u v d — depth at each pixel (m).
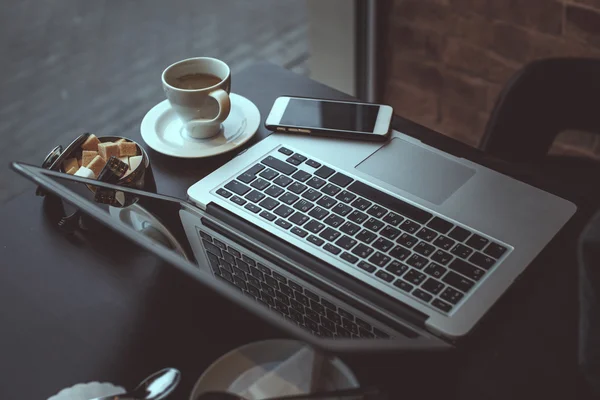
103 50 2.33
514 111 1.10
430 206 0.82
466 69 1.59
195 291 0.69
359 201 0.83
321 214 0.81
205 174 0.91
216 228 0.79
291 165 0.89
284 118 0.95
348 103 0.97
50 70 2.28
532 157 1.14
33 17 2.49
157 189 0.89
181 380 0.63
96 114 2.09
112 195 0.77
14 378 0.69
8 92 2.20
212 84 0.96
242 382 0.59
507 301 0.72
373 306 0.71
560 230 0.78
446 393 0.64
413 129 0.95
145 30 2.41
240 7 2.48
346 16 1.68
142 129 0.97
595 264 0.67
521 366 0.66
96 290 0.76
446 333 0.68
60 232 0.84
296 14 2.42
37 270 0.80
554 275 0.74
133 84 2.19
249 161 0.90
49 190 0.81
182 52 2.30
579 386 0.65
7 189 1.88
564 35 1.37
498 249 0.76
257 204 0.83
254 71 1.10
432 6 1.54
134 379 0.66
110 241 0.79
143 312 0.72
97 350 0.70
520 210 0.81
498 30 1.46
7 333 0.73
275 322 0.62
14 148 2.01
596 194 0.83
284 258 0.76
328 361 0.59
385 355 0.61
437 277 0.73
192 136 0.96
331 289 0.73
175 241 0.76
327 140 0.93
